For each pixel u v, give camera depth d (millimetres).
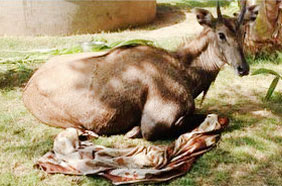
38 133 4859
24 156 4320
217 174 3953
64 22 10492
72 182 3844
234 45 4520
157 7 14109
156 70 4609
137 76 4594
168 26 11664
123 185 3783
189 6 14148
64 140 4371
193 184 3801
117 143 4613
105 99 4609
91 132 4738
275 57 7809
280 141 4645
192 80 4816
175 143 4375
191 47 4836
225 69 7406
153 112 4531
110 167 3992
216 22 4641
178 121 4570
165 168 3971
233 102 5926
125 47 4855
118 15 11180
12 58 7449
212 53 4762
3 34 10312
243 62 4488
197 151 4293
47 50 7586
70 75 4797
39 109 5039
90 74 4723
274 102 5922
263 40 7715
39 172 4012
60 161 4129
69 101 4727
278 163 4152
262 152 4363
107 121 4660
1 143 4613
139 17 11727
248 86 6613
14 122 5152
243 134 4781
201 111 5578
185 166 4027
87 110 4664
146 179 3795
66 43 9430
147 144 4594
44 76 4973
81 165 4008
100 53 5035
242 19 4590
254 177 3916
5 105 5719
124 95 4590
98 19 10867
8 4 10055
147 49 4797
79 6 10508
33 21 10281
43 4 10211
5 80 6707
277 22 7602
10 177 3908
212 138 4492
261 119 5266
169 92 4551
